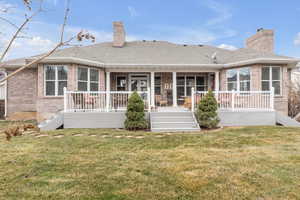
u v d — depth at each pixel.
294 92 12.64
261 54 11.84
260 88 11.17
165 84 14.69
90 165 4.47
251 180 3.65
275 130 8.39
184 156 5.08
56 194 3.21
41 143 6.41
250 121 9.97
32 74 12.73
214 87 14.54
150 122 9.41
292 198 3.06
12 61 12.84
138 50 15.07
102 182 3.62
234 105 11.04
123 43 15.90
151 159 4.87
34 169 4.23
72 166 4.41
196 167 4.31
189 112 9.72
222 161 4.67
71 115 9.49
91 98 9.82
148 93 9.94
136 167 4.34
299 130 8.38
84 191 3.30
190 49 16.22
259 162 4.57
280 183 3.53
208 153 5.33
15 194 3.21
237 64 12.03
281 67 11.52
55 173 4.03
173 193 3.23
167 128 8.73
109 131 8.59
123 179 3.74
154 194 3.20
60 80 10.70
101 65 12.06
